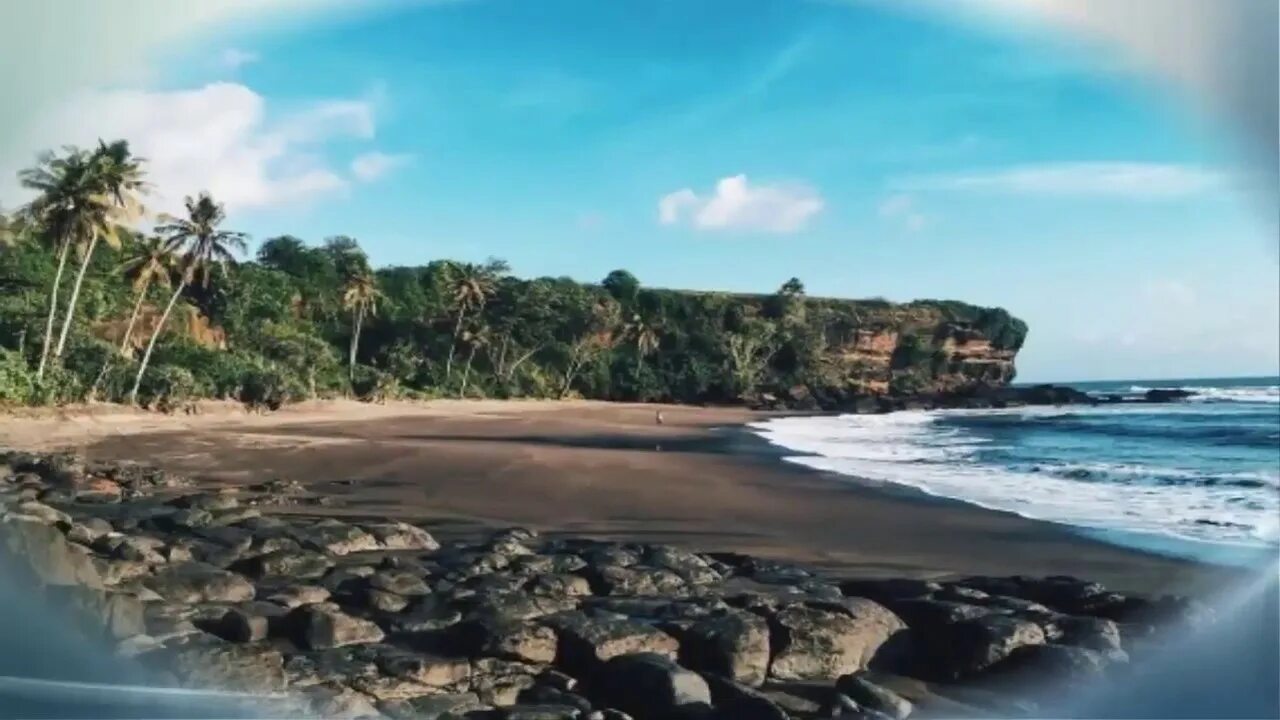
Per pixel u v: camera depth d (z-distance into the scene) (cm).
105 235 3031
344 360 5575
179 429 3020
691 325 7912
